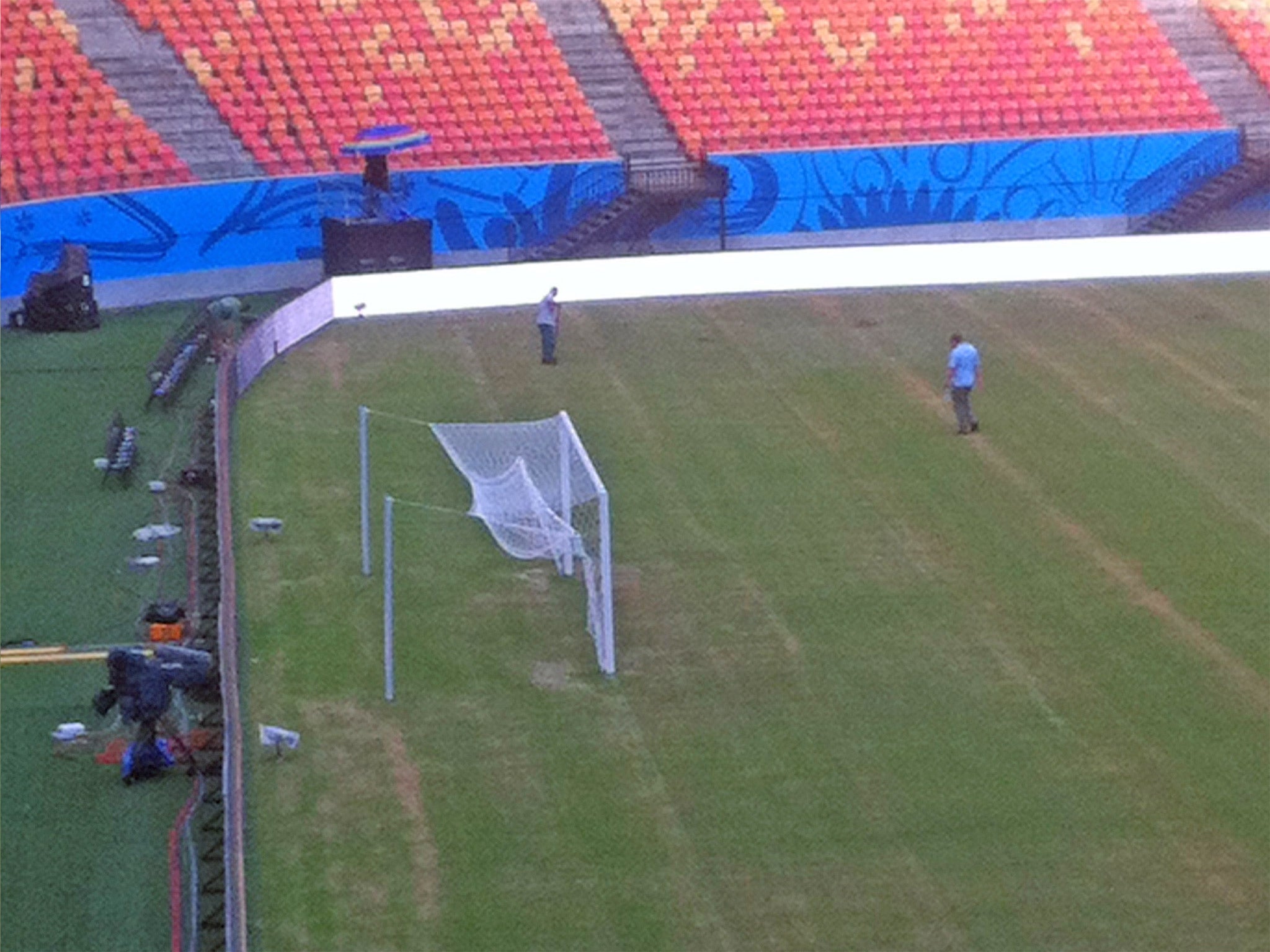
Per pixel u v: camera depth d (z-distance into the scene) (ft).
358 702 136.46
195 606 154.40
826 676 138.92
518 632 147.64
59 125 265.13
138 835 120.88
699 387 211.41
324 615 151.64
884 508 171.83
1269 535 163.43
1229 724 129.90
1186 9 312.91
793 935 107.14
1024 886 111.34
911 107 297.74
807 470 182.29
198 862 116.57
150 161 266.36
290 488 180.86
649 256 257.55
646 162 284.82
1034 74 303.68
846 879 112.68
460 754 128.57
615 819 119.85
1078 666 139.23
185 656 131.95
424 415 203.62
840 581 155.74
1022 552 160.56
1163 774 123.54
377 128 269.03
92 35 276.41
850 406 202.69
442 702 136.15
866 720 131.95
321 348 233.55
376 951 106.42
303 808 121.90
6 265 245.45
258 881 113.70
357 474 184.85
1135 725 130.11
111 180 261.85
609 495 176.24
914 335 232.53
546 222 278.67
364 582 158.30
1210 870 112.57
